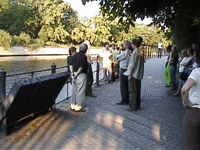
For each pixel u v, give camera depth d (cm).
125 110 668
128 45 743
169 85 1036
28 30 4812
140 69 659
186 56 763
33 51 4591
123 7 676
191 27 773
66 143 437
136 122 566
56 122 550
